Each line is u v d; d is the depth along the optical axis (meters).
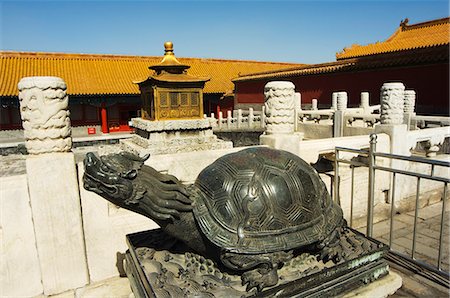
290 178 2.90
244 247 2.52
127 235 3.55
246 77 27.20
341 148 5.07
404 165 6.41
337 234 3.03
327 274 2.88
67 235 3.65
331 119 12.40
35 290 3.63
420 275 4.05
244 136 18.72
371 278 3.19
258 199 2.69
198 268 2.90
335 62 20.53
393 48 21.39
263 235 2.61
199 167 4.58
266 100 5.21
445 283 3.85
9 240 3.45
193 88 10.70
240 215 2.64
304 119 13.55
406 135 6.38
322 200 3.06
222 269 2.83
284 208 2.74
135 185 2.53
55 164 3.47
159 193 2.63
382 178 6.11
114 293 3.74
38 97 3.34
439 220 5.94
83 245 3.78
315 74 21.55
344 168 5.86
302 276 2.77
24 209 3.50
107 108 25.17
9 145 19.44
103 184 2.42
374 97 18.58
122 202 2.53
